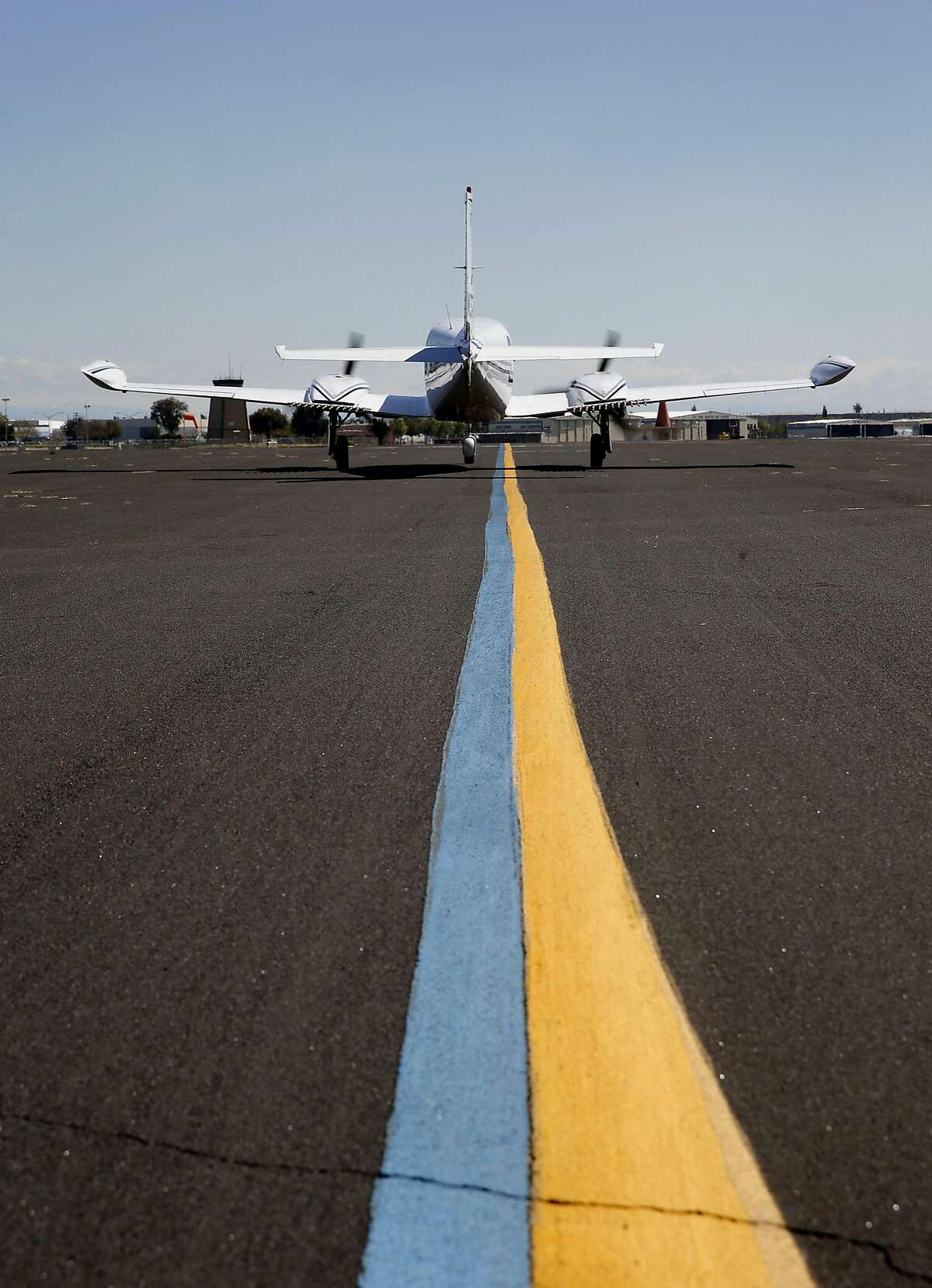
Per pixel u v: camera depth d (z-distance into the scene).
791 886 2.74
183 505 17.20
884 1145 1.75
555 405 30.28
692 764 3.75
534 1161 1.72
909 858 2.91
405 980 2.31
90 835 3.26
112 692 5.14
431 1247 1.55
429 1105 1.87
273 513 15.23
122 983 2.35
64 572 9.65
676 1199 1.64
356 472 28.31
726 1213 1.61
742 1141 1.77
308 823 3.28
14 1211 1.65
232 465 36.53
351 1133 1.81
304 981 2.32
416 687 5.00
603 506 14.87
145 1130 1.83
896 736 4.07
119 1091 1.94
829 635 6.01
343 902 2.71
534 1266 1.52
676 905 2.64
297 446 90.25
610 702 4.61
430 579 8.53
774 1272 1.50
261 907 2.70
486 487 20.03
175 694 5.06
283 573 9.13
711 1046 2.04
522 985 2.27
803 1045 2.04
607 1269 1.51
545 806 3.34
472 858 2.96
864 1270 1.51
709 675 5.10
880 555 9.42
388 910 2.66
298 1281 1.50
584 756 3.85
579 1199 1.64
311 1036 2.10
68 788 3.72
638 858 2.93
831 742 3.99
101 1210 1.65
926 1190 1.66
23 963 2.45
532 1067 1.97
